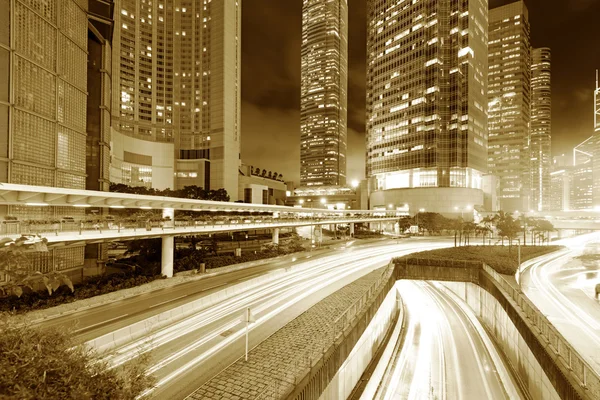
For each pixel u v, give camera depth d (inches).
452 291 1792.6
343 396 718.5
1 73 1197.1
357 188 6545.3
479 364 979.3
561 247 2765.7
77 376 229.3
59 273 233.3
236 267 1771.7
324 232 4530.0
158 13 5083.7
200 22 5246.1
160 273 1480.1
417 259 1565.0
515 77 7308.1
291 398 490.0
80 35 1612.9
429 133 5022.1
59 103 1453.0
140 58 4874.5
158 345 769.6
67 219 1103.6
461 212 4798.2
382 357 974.4
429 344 1113.4
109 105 1962.4
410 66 5280.5
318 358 619.2
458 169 4948.3
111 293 1176.8
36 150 1328.7
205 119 5182.1
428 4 5088.6
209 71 5172.2
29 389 195.2
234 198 5187.0
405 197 5147.6
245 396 533.6
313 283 1459.2
